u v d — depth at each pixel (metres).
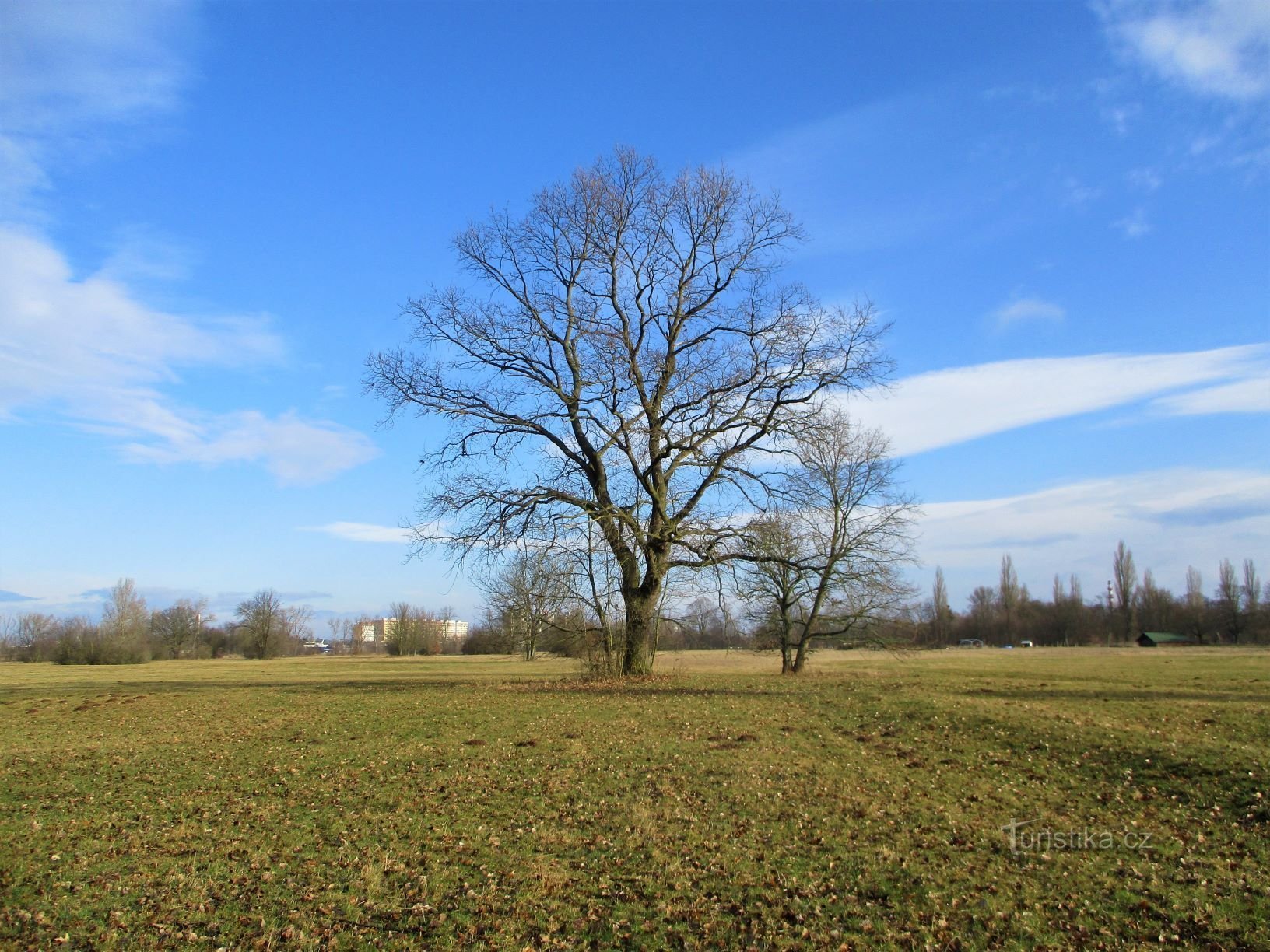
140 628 85.75
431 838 10.63
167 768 15.30
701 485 27.52
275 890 9.05
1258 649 77.31
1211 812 10.52
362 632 122.19
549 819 11.27
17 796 13.51
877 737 15.89
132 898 8.95
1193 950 6.99
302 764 15.12
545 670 45.09
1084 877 8.67
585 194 27.14
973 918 7.82
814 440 27.28
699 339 27.52
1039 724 15.55
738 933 7.75
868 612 36.22
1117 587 113.88
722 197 27.30
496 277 27.62
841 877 8.93
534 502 26.45
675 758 14.40
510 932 7.90
